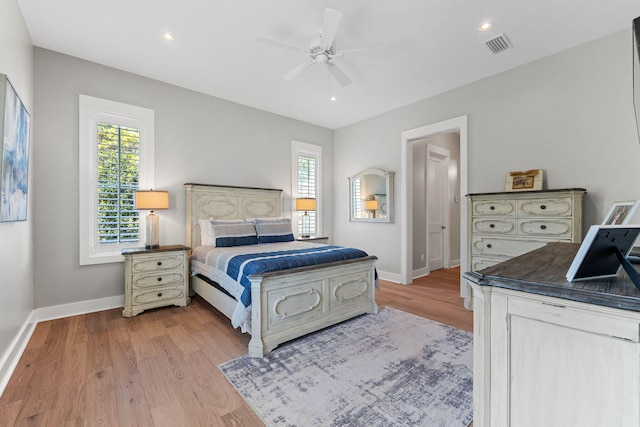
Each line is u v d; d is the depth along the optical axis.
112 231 3.36
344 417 1.58
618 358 0.76
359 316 3.08
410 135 4.43
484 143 3.58
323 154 5.59
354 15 2.43
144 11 2.41
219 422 1.54
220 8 2.37
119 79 3.38
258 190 4.55
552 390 0.86
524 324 0.91
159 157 3.67
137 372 2.01
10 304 2.11
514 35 2.73
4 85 1.77
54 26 2.61
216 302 3.03
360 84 3.76
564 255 1.48
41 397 1.73
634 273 0.86
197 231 3.92
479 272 1.07
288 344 2.44
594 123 2.81
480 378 1.01
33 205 2.86
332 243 5.72
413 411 1.63
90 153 3.21
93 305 3.21
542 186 3.06
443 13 2.41
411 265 4.60
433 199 5.62
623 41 2.66
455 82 3.70
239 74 3.50
